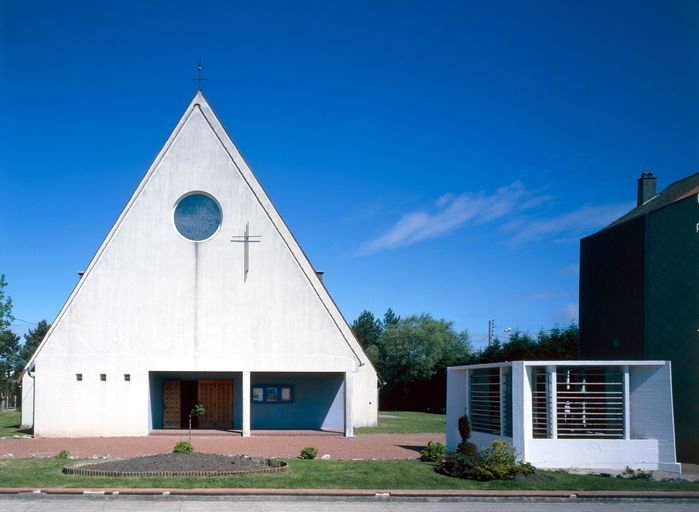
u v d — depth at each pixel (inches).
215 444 957.2
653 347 843.4
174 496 548.1
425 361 2508.6
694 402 799.7
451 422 916.0
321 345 1143.6
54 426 1101.7
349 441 1054.4
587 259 1024.2
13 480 588.7
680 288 826.2
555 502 566.3
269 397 1258.6
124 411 1110.4
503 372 780.6
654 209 928.9
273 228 1159.0
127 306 1133.1
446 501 563.5
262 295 1146.7
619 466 709.9
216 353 1130.0
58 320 1127.6
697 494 577.9
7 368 3166.8
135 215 1154.7
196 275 1144.8
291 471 645.9
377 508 530.3
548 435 725.9
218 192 1167.0
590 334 1005.2
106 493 547.8
